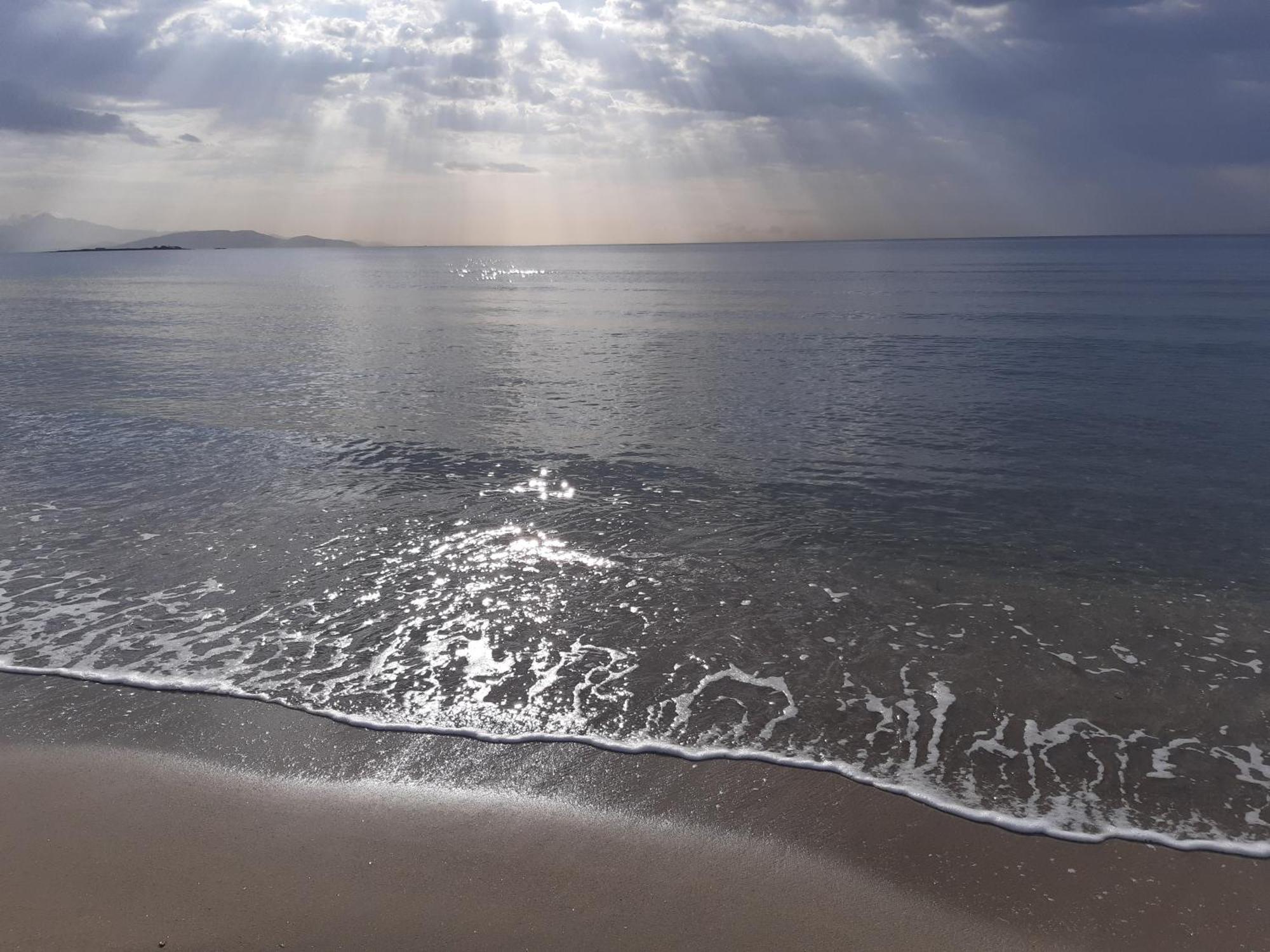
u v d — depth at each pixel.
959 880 4.49
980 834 4.88
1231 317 31.20
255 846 4.74
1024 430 15.03
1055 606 8.08
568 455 13.77
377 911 4.21
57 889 4.35
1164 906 4.30
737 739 5.88
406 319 39.47
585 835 4.87
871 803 5.17
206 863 4.58
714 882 4.48
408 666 6.90
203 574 8.81
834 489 11.82
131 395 19.39
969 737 5.90
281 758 5.64
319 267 140.38
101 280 87.62
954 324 31.95
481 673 6.80
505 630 7.58
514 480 12.34
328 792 5.28
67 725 6.04
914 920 4.21
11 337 31.91
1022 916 4.23
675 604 8.13
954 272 74.69
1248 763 5.59
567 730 5.99
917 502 11.26
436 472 12.83
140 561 9.18
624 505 11.21
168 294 61.38
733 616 7.87
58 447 14.41
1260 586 8.52
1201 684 6.64
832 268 90.81
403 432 15.50
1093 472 12.47
